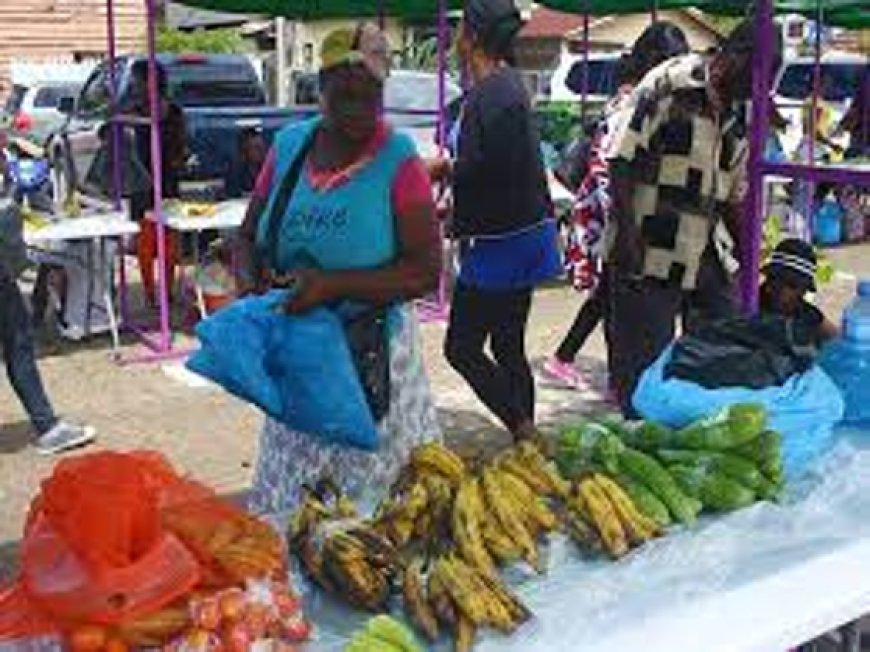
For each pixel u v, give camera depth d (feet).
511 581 7.14
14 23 56.44
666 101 13.61
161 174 26.61
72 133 33.17
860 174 11.05
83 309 25.73
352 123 8.91
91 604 5.61
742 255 12.73
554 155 37.83
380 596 6.76
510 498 7.50
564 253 21.65
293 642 6.20
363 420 8.96
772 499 8.39
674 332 14.42
